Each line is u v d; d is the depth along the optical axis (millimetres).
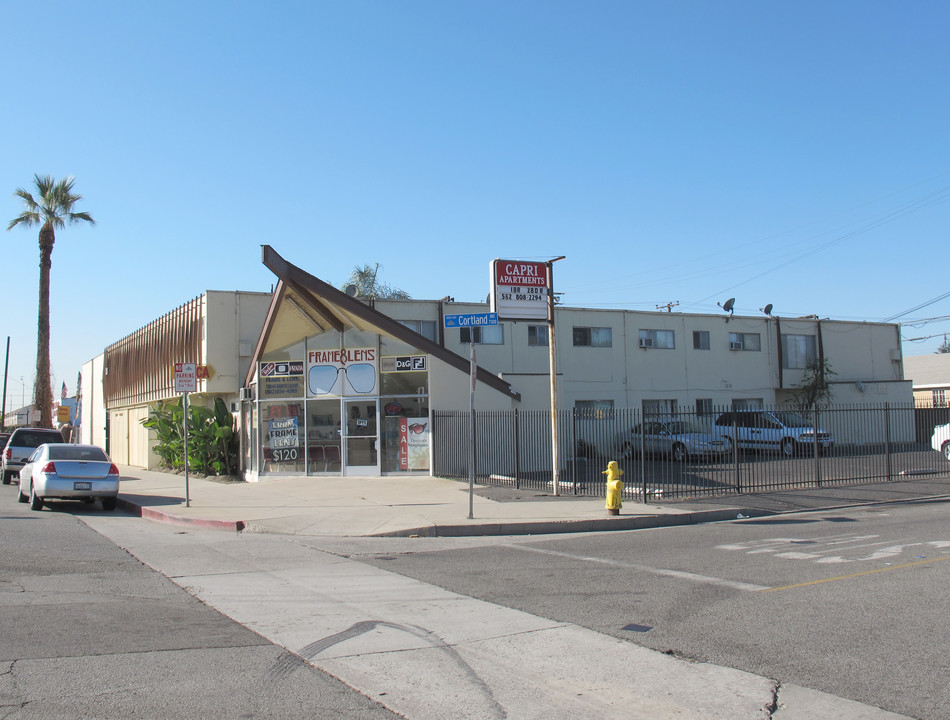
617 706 5262
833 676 5715
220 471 25531
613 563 10352
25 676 5781
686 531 13367
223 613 7867
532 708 5242
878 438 38156
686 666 6039
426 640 6828
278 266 20156
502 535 13523
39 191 38938
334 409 22453
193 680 5742
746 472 20109
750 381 36969
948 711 5027
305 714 5105
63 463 17875
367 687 5637
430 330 31125
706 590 8555
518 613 7750
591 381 33250
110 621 7457
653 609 7781
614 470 14828
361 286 49375
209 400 28828
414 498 17625
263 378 23125
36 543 12500
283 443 22859
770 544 11578
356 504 16906
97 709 5141
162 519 16078
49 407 38594
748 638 6703
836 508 16141
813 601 7914
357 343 22391
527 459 22828
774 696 5367
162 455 30781
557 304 33031
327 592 8859
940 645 6363
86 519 16312
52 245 39000
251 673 5918
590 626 7219
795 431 28672
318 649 6566
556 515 14609
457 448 21766
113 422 44000
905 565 9633
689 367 35500
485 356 31516
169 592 8875
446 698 5422
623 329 34250
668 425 28328
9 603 8117
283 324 22438
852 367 39844
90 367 52906
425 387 21875
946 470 22172
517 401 23000
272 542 12922
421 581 9445
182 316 29594
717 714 5094
